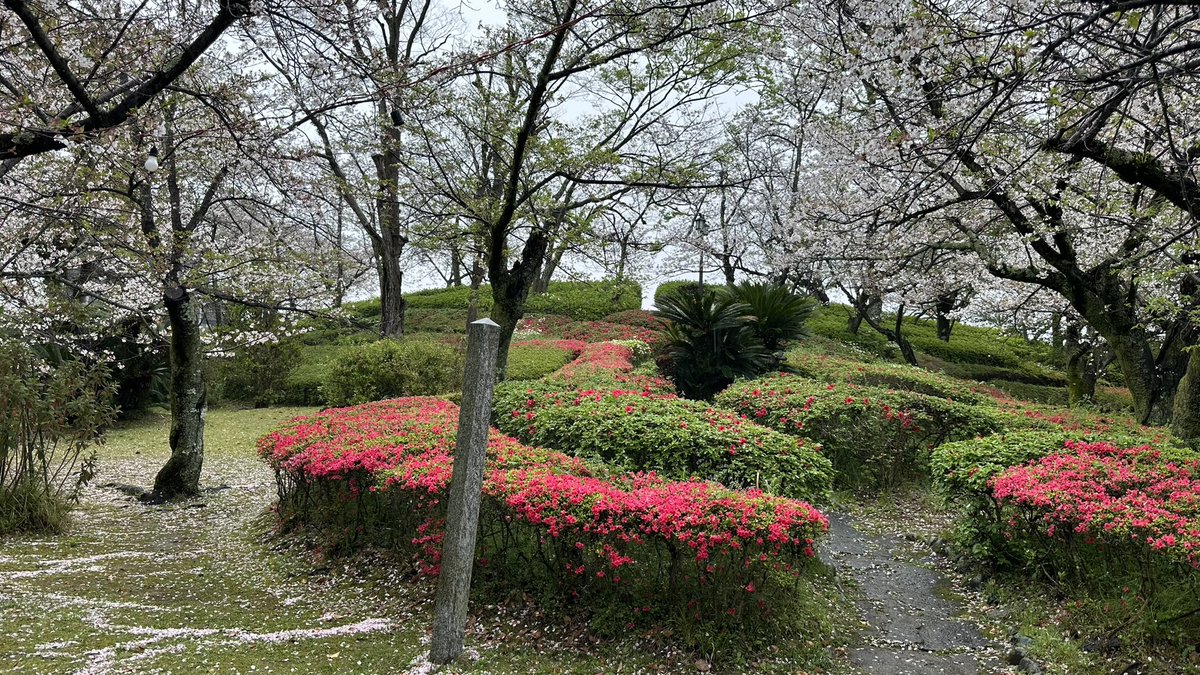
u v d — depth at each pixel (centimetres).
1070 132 470
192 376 765
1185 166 428
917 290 1488
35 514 597
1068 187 683
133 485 812
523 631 386
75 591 452
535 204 788
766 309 1258
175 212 727
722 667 353
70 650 353
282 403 1526
